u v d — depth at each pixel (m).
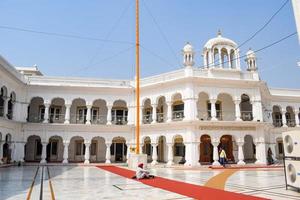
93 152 33.09
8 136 27.75
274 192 11.25
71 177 17.11
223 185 13.35
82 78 31.58
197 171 21.83
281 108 36.16
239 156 27.12
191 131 26.50
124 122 32.38
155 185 13.38
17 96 28.88
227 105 30.00
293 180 11.38
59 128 30.20
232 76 28.50
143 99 31.09
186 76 27.14
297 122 36.34
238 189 12.07
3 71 23.39
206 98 29.52
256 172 20.59
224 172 20.69
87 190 11.82
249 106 31.83
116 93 31.91
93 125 30.55
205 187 12.68
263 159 27.28
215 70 28.16
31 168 24.30
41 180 15.46
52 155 32.09
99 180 15.55
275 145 34.81
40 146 32.22
